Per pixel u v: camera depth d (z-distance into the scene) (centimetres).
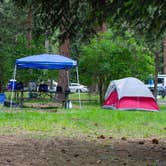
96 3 1099
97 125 1770
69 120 1908
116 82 2617
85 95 4450
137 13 1082
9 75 3516
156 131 1634
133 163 1001
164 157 1082
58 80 3394
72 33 1197
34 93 3072
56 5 1142
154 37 1242
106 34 3170
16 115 2069
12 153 1090
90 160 1023
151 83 4453
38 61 2664
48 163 978
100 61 3144
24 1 1172
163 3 999
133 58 3159
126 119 2006
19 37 3541
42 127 1662
